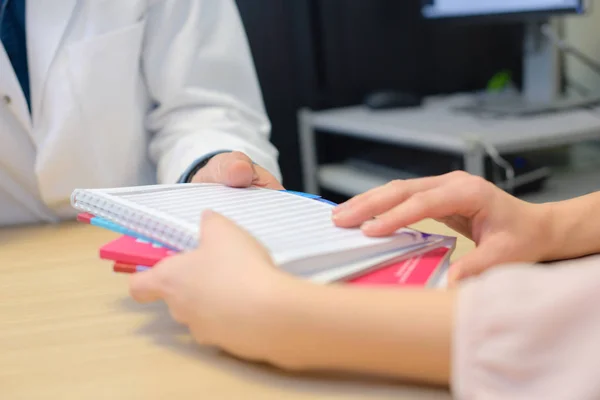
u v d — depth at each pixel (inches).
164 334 19.9
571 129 56.5
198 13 39.3
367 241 20.3
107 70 37.0
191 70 38.7
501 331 13.9
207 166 30.8
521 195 56.2
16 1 37.0
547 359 13.5
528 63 70.6
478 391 13.8
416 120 65.9
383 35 81.0
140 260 20.5
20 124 36.8
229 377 16.8
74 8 36.7
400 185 22.5
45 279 25.9
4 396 16.7
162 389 16.5
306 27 77.8
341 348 15.3
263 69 77.0
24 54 37.4
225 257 17.2
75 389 16.8
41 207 38.1
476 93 83.1
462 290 15.2
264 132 41.2
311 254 18.7
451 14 73.5
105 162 37.9
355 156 73.6
